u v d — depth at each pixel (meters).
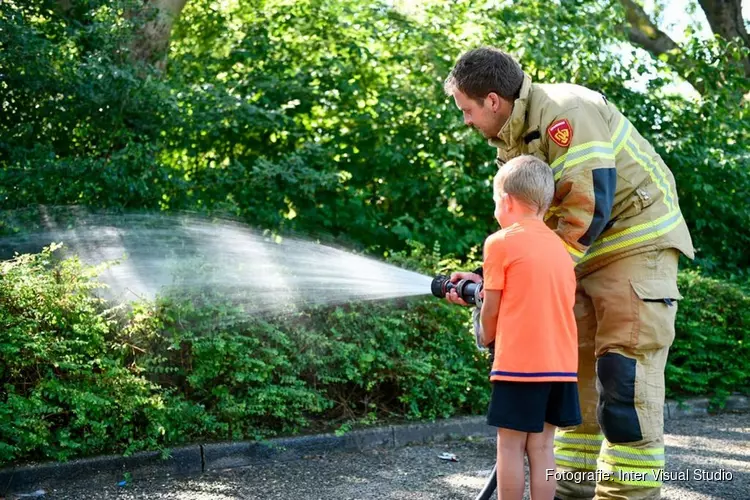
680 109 10.54
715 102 10.57
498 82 3.52
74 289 5.09
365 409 6.14
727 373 7.94
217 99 7.91
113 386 4.91
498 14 9.71
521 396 3.26
